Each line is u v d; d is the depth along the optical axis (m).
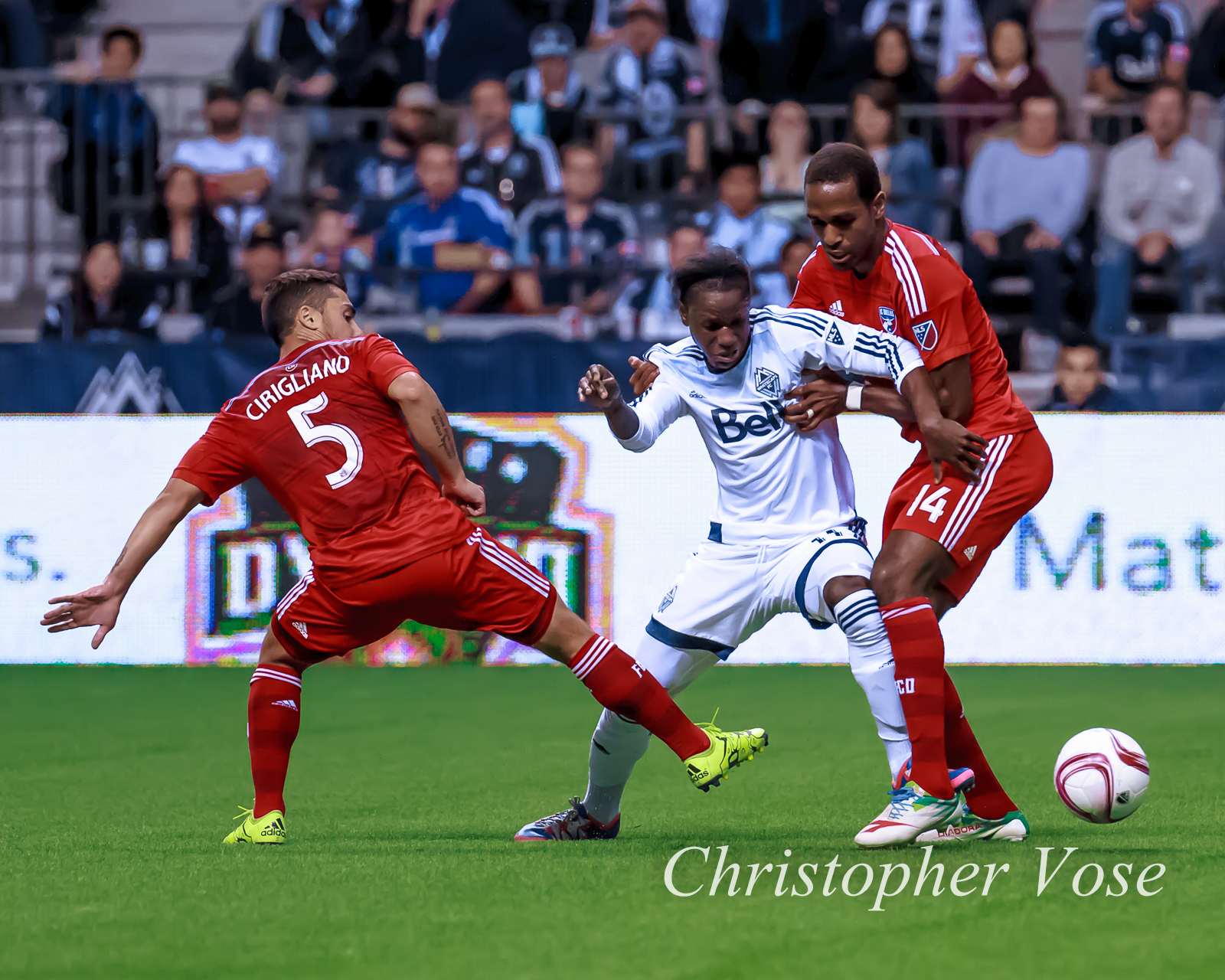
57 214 44.44
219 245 39.12
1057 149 37.62
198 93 48.41
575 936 9.52
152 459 33.22
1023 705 26.50
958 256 38.34
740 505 14.31
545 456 32.47
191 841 14.25
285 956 9.12
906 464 31.16
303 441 13.74
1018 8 42.34
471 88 43.62
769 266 36.88
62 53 49.56
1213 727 23.64
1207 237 38.91
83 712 27.03
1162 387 32.69
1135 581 31.66
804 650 32.75
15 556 33.41
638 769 20.00
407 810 16.59
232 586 33.00
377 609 13.70
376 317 38.34
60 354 33.62
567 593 32.38
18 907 10.70
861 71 41.47
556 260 39.09
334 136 42.12
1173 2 41.97
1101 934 9.55
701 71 43.91
